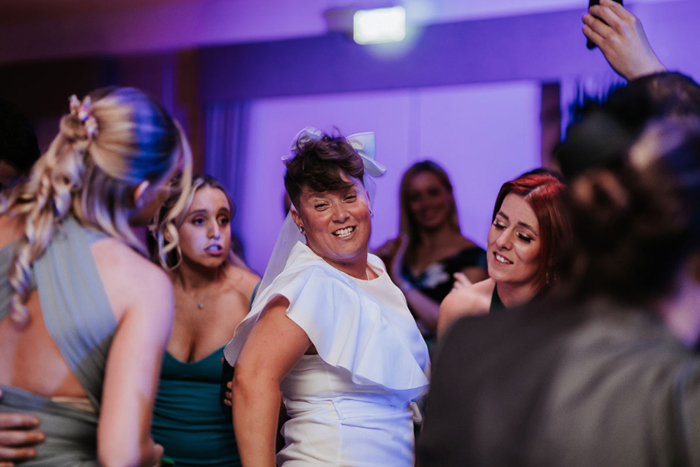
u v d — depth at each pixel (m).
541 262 1.87
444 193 3.48
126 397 1.32
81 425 1.38
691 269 0.84
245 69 6.12
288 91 5.99
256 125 6.29
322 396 1.75
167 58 6.34
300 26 6.05
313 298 1.72
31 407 1.36
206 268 2.31
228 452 2.21
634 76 1.82
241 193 6.32
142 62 6.40
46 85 6.47
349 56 5.80
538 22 5.27
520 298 1.95
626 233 0.85
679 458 0.75
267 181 6.29
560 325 0.90
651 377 0.80
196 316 2.28
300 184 1.87
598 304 0.89
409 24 5.62
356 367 1.73
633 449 0.78
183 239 2.25
